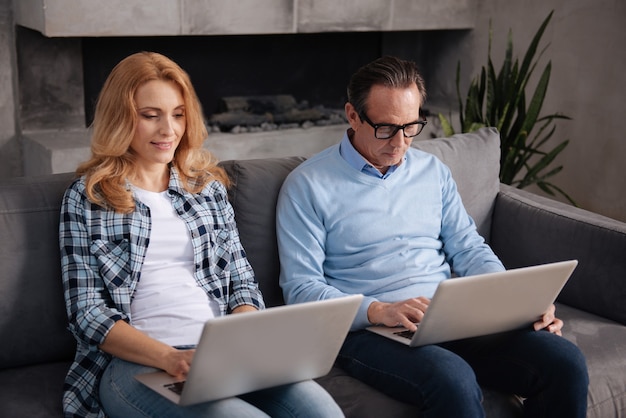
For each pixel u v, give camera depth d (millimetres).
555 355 1623
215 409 1378
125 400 1465
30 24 3273
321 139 3930
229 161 1962
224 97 4012
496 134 2396
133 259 1589
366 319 1714
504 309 1619
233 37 3961
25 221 1663
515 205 2289
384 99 1770
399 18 3949
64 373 1677
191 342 1590
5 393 1570
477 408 1523
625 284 2004
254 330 1307
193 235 1664
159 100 1605
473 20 4125
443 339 1614
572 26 3619
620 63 3434
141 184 1665
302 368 1455
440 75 4410
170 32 3404
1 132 3527
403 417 1571
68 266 1561
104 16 3244
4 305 1640
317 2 3730
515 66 3260
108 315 1518
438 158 2189
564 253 2137
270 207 1920
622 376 1833
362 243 1851
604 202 3613
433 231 1947
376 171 1874
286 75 4172
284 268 1827
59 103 3584
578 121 3674
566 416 1612
